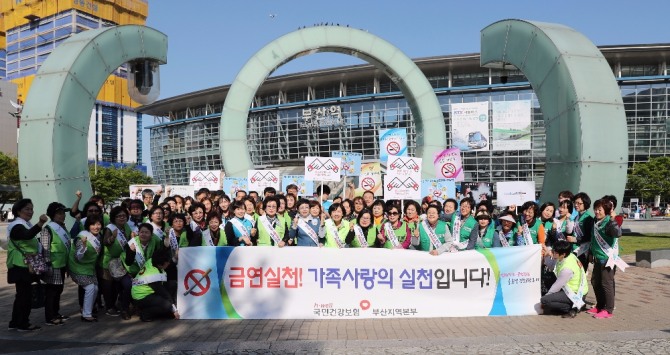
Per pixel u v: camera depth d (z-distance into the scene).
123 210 8.46
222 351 6.12
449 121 63.31
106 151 138.00
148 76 15.59
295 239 9.31
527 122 58.41
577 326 7.40
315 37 18.41
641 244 20.05
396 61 19.06
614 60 61.47
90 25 139.50
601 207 7.91
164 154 87.00
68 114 13.20
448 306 8.16
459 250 8.57
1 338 6.85
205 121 79.81
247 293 8.08
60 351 6.09
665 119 60.16
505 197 11.95
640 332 6.83
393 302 8.11
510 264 8.28
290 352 6.06
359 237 8.83
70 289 10.87
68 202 13.14
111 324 7.68
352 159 20.47
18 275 7.20
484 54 14.83
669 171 55.38
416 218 9.28
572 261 8.02
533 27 13.04
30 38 143.50
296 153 71.00
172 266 8.86
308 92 72.19
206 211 10.98
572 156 11.92
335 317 8.04
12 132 99.25
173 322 7.80
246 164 17.69
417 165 11.68
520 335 6.73
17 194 57.12
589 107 11.67
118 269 8.08
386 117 65.81
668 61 61.38
